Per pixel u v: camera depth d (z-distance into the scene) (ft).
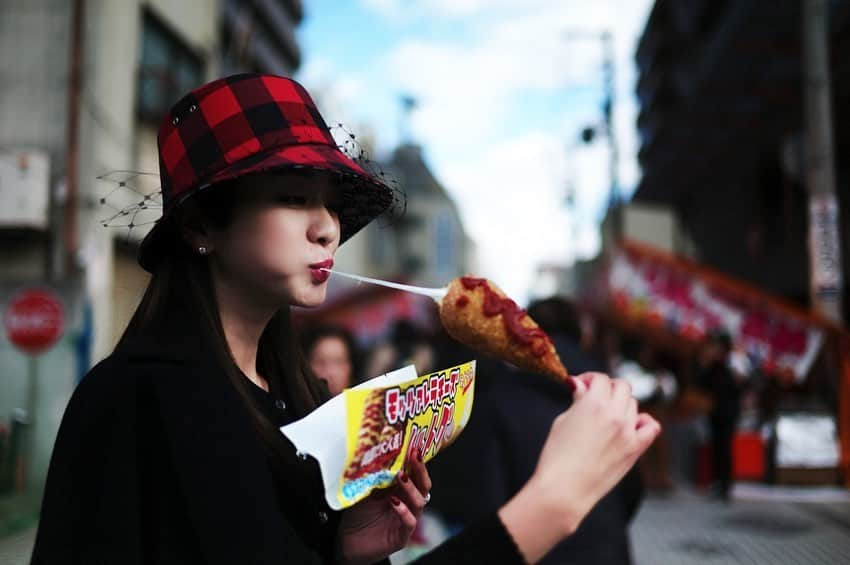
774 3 39.06
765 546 19.62
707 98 51.90
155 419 3.38
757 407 35.40
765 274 59.72
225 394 3.51
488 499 8.36
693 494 29.55
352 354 13.64
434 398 3.63
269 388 4.52
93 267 34.76
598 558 7.50
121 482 3.25
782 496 28.63
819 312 30.96
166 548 3.27
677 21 62.75
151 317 3.91
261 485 3.38
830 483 30.55
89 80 36.35
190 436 3.31
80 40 36.24
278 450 3.87
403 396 3.34
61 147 35.65
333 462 3.00
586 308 46.78
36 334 28.09
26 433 21.89
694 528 22.54
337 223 4.38
